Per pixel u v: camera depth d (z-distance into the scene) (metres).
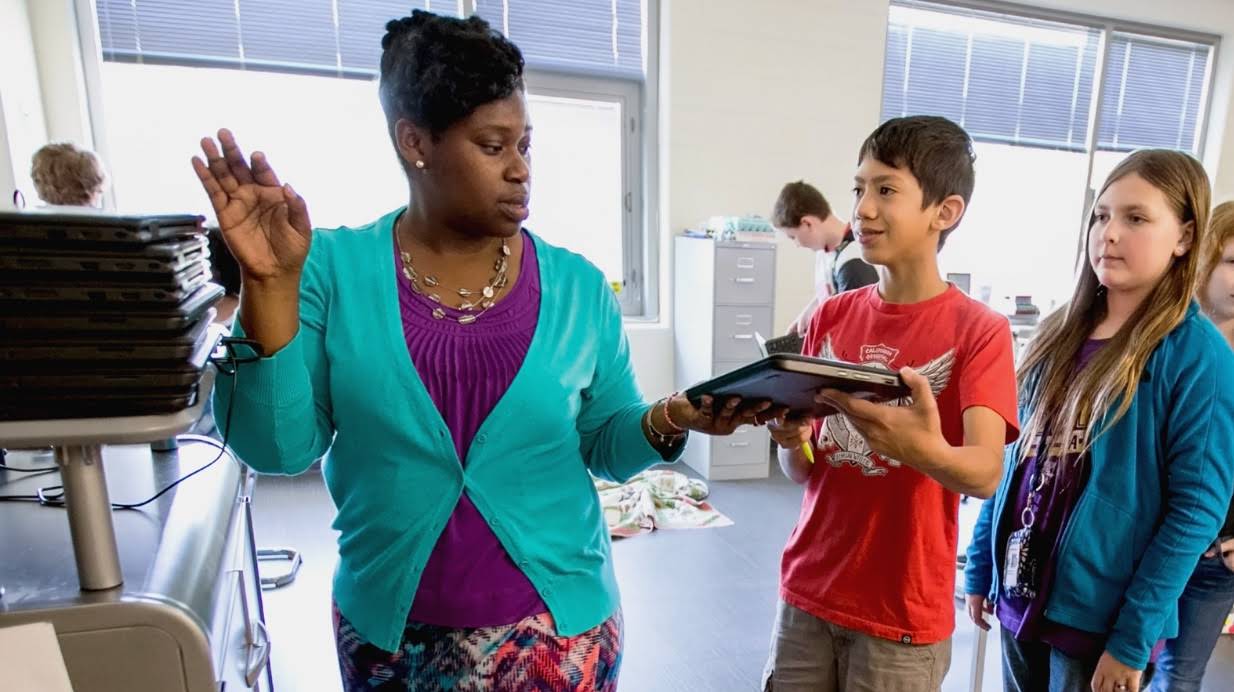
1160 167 1.10
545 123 3.94
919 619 1.04
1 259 0.51
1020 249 5.15
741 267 3.60
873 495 1.07
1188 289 1.10
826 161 4.27
